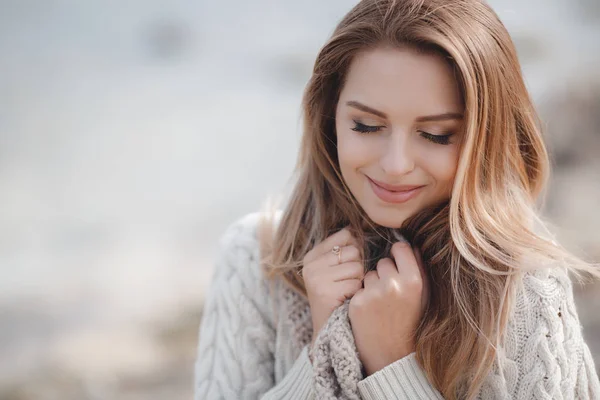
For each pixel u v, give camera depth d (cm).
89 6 1287
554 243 165
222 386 176
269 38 1112
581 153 598
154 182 697
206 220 620
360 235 172
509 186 161
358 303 159
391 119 147
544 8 1031
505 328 155
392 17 145
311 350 163
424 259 167
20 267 558
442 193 156
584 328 381
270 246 181
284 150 745
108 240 597
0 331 469
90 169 736
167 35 1152
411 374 158
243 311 180
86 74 1016
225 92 936
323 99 166
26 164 745
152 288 520
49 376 416
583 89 695
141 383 406
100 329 471
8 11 1242
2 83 973
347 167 156
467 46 144
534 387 154
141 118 861
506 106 154
